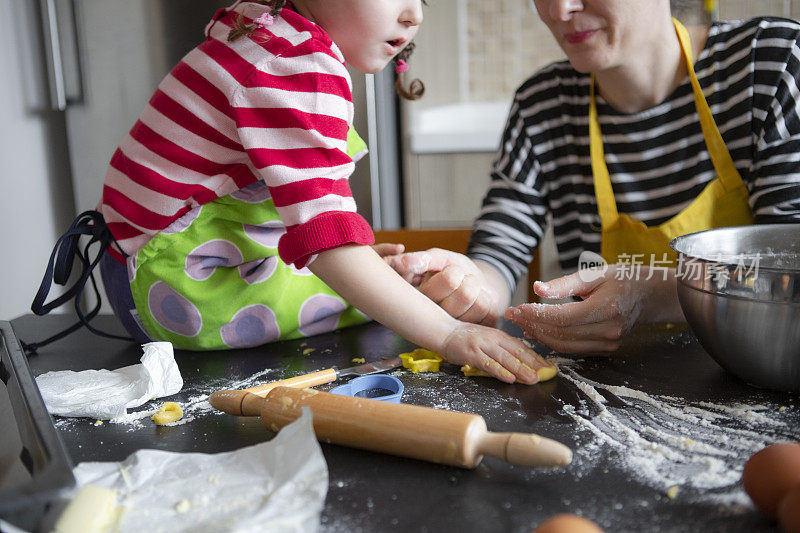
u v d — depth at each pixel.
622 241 1.19
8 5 1.91
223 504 0.49
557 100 1.24
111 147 2.00
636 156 1.18
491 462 0.57
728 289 0.66
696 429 0.61
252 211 0.91
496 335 0.78
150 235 0.90
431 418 0.56
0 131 1.90
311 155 0.79
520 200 1.28
